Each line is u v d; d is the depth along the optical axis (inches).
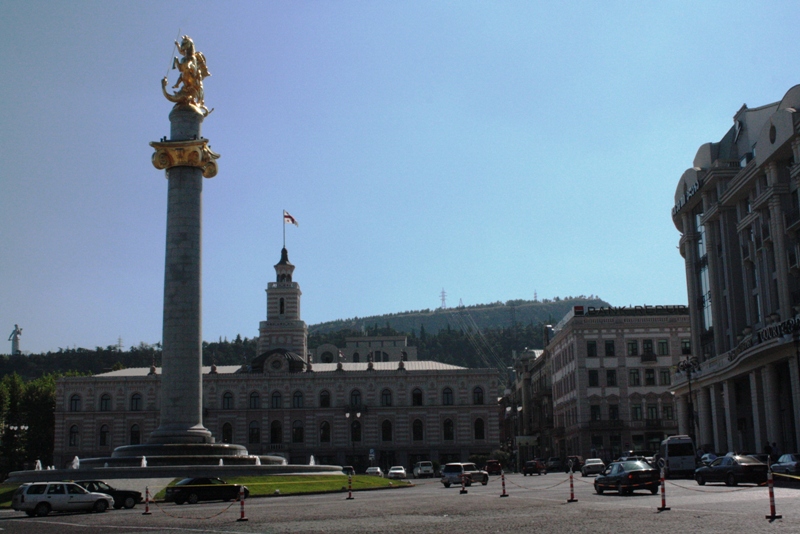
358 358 7810.0
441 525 1354.6
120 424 5866.1
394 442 5851.4
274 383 5949.8
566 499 1898.4
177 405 3043.8
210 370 6038.4
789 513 1342.3
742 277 3481.8
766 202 3048.7
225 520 1585.9
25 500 1957.4
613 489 2036.2
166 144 3147.1
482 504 1856.5
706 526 1207.6
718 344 3592.5
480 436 5861.2
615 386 5137.8
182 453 2974.9
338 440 5851.4
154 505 2249.0
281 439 5866.1
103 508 2065.7
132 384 5925.2
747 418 3378.4
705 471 2257.6
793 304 2888.8
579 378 5152.6
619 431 5054.1
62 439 5866.1
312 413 5895.7
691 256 3991.1
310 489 2674.7
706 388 3720.5
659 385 5128.0
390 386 5935.0
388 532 1256.2
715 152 3796.8
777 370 2974.9
